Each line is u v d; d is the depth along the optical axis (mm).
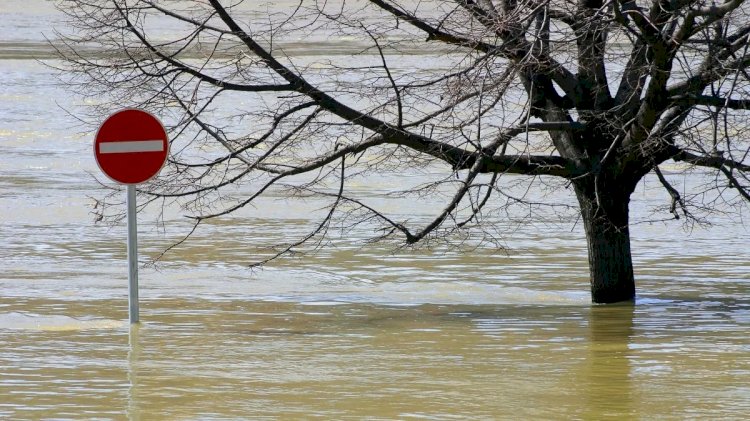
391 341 41469
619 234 49688
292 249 64062
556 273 57812
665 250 63844
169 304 49344
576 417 31328
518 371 36656
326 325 44750
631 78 46438
